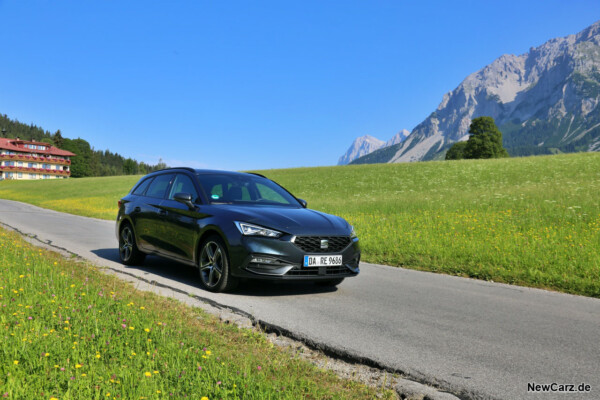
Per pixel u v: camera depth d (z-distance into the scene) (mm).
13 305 4250
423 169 39594
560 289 6535
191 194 6570
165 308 4773
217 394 2639
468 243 9461
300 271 5441
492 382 3146
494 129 84250
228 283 5648
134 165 176125
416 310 5164
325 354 3752
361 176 39375
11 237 10336
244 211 5820
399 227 12477
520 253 8383
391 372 3352
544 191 19219
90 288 5207
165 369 2957
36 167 124812
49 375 2803
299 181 40094
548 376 3262
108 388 2580
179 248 6484
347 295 5926
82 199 37656
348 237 5809
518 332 4344
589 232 10133
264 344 3842
